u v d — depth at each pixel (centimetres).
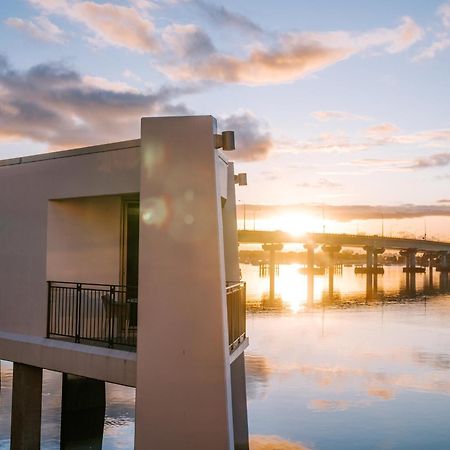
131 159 985
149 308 877
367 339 3897
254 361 2952
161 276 876
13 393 1150
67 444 1458
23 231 1162
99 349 999
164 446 859
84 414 1582
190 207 873
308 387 2339
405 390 2323
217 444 847
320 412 1941
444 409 2028
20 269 1163
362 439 1652
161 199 882
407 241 17388
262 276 18625
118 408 1842
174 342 866
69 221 1144
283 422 1803
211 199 868
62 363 1050
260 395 2181
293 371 2691
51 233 1116
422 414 1953
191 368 859
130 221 1232
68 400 1546
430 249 18950
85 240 1168
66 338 1109
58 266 1125
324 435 1677
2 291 1195
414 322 4991
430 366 2889
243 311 1175
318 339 3856
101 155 1028
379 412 1964
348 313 5753
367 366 2864
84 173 1053
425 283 13825
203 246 866
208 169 872
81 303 1160
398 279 16425
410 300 7850
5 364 2494
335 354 3234
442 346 3600
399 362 2997
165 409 862
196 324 862
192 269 867
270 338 3872
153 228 884
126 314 1197
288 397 2155
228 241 1272
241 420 1293
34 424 1143
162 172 885
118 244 1217
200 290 863
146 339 877
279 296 8294
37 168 1142
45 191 1121
